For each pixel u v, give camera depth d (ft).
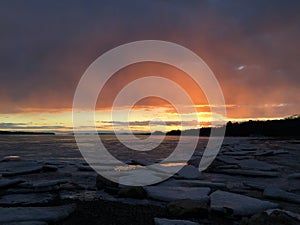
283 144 58.23
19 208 11.98
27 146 60.70
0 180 18.44
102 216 11.53
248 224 10.00
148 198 14.75
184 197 14.23
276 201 14.70
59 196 15.16
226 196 14.25
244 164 28.17
